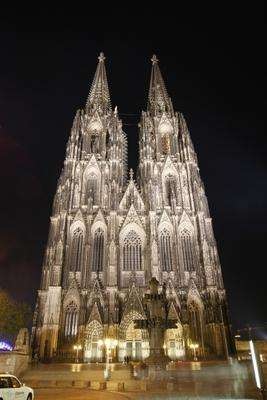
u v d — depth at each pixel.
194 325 69.88
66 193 82.06
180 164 91.56
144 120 99.50
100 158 91.00
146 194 85.31
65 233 77.12
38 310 69.00
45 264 74.00
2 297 78.75
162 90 114.69
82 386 34.56
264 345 46.62
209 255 76.12
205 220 81.31
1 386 19.73
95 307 68.69
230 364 46.06
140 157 95.25
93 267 75.06
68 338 66.69
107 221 80.31
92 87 115.00
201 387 31.53
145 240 78.88
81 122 99.75
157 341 42.19
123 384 31.81
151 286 46.91
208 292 71.50
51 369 48.78
